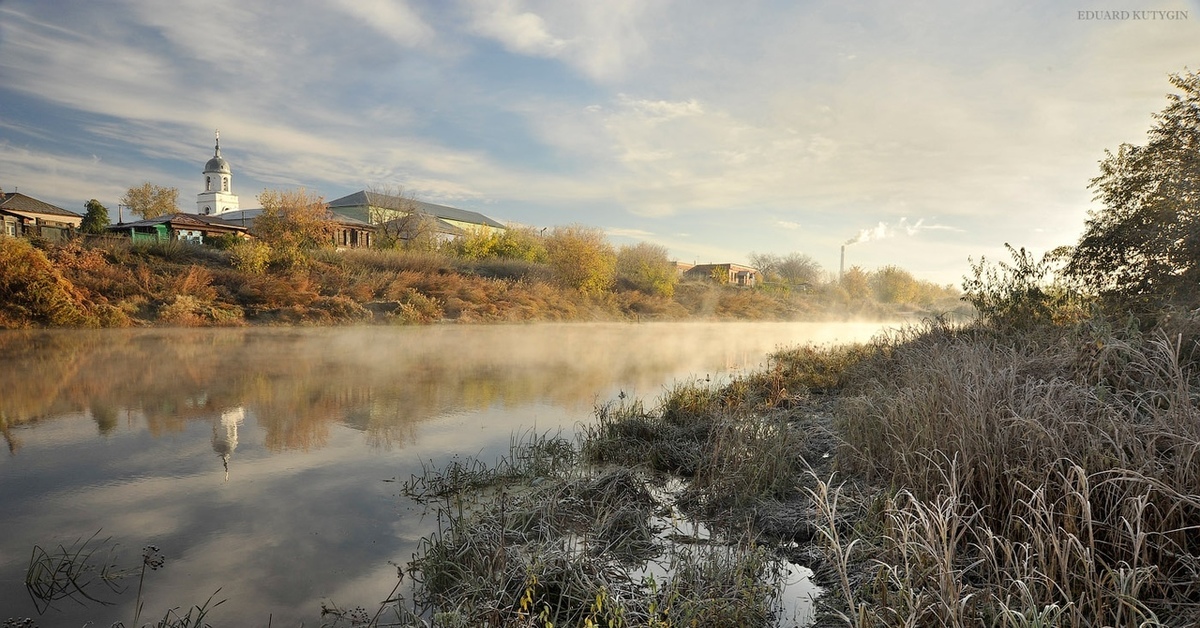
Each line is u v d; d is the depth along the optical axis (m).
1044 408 4.42
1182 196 9.02
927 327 11.41
